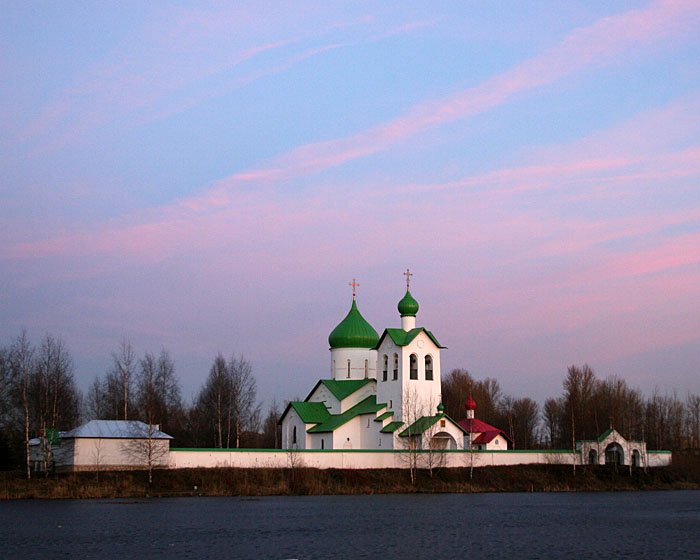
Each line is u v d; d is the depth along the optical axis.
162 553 64.19
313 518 88.25
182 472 123.75
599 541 72.81
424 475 137.75
